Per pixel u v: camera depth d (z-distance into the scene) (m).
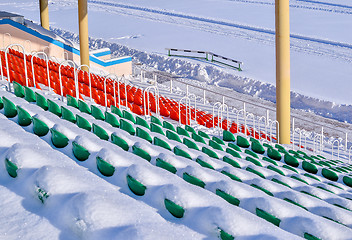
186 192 3.27
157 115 9.74
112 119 7.00
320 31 31.20
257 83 23.34
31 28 20.28
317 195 5.42
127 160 4.05
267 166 6.88
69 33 36.66
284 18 11.96
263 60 26.94
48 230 2.72
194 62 27.25
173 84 24.48
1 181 3.37
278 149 9.58
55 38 20.75
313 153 11.96
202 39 32.03
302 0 40.91
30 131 5.10
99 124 6.06
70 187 3.03
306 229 3.41
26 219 2.83
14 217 2.85
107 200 2.80
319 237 3.34
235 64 26.64
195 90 23.33
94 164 4.20
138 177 3.58
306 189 5.53
